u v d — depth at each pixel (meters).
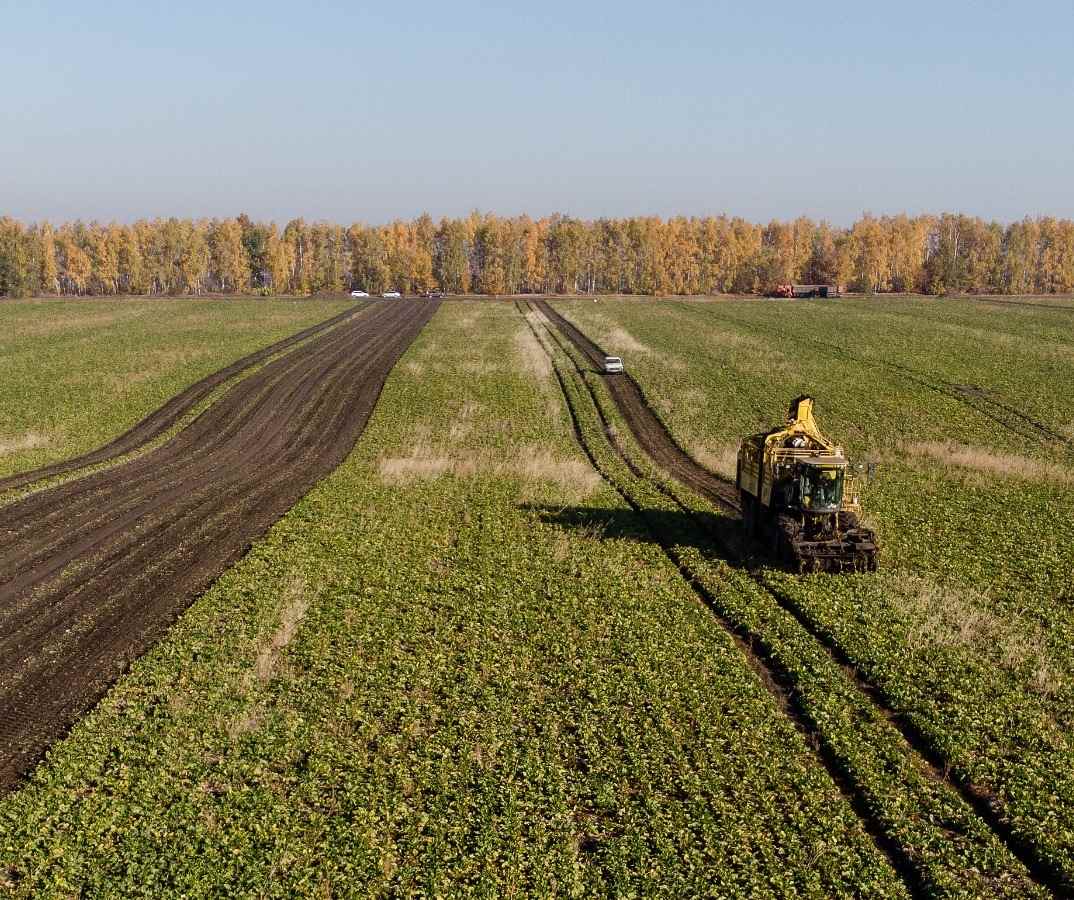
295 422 50.47
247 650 21.59
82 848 14.69
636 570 27.00
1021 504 34.12
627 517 32.72
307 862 14.30
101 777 16.59
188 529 31.25
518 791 16.03
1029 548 28.83
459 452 43.03
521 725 18.23
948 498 35.00
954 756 16.95
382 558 27.92
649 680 19.91
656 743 17.48
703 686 19.75
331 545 29.14
